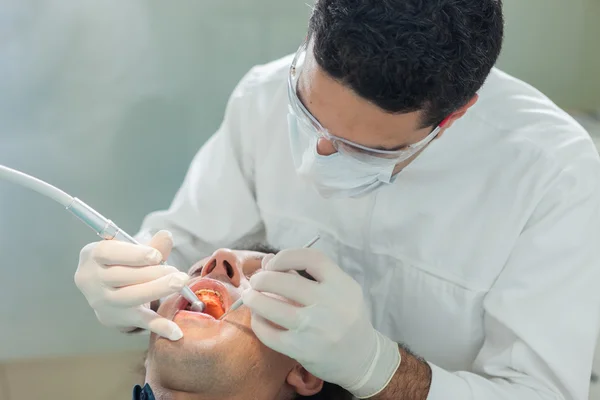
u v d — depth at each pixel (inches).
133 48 81.5
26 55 79.7
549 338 52.7
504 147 55.7
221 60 84.0
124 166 86.7
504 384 53.2
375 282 62.3
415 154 51.4
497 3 43.9
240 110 66.2
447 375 52.2
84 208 50.4
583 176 53.5
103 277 50.1
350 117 43.6
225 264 53.3
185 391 48.1
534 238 53.7
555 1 84.1
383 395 50.8
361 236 61.2
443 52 41.1
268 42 84.0
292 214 64.3
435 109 43.7
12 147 83.4
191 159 87.9
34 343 92.1
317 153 48.3
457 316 58.0
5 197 84.6
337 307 47.9
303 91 46.4
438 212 57.5
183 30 81.8
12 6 77.5
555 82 88.2
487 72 45.4
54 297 90.5
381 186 55.4
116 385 94.2
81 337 93.0
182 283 47.8
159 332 47.4
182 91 84.6
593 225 53.4
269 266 50.4
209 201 66.9
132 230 90.0
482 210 56.2
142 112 84.7
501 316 54.1
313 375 52.6
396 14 39.9
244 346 48.4
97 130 84.4
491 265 55.6
